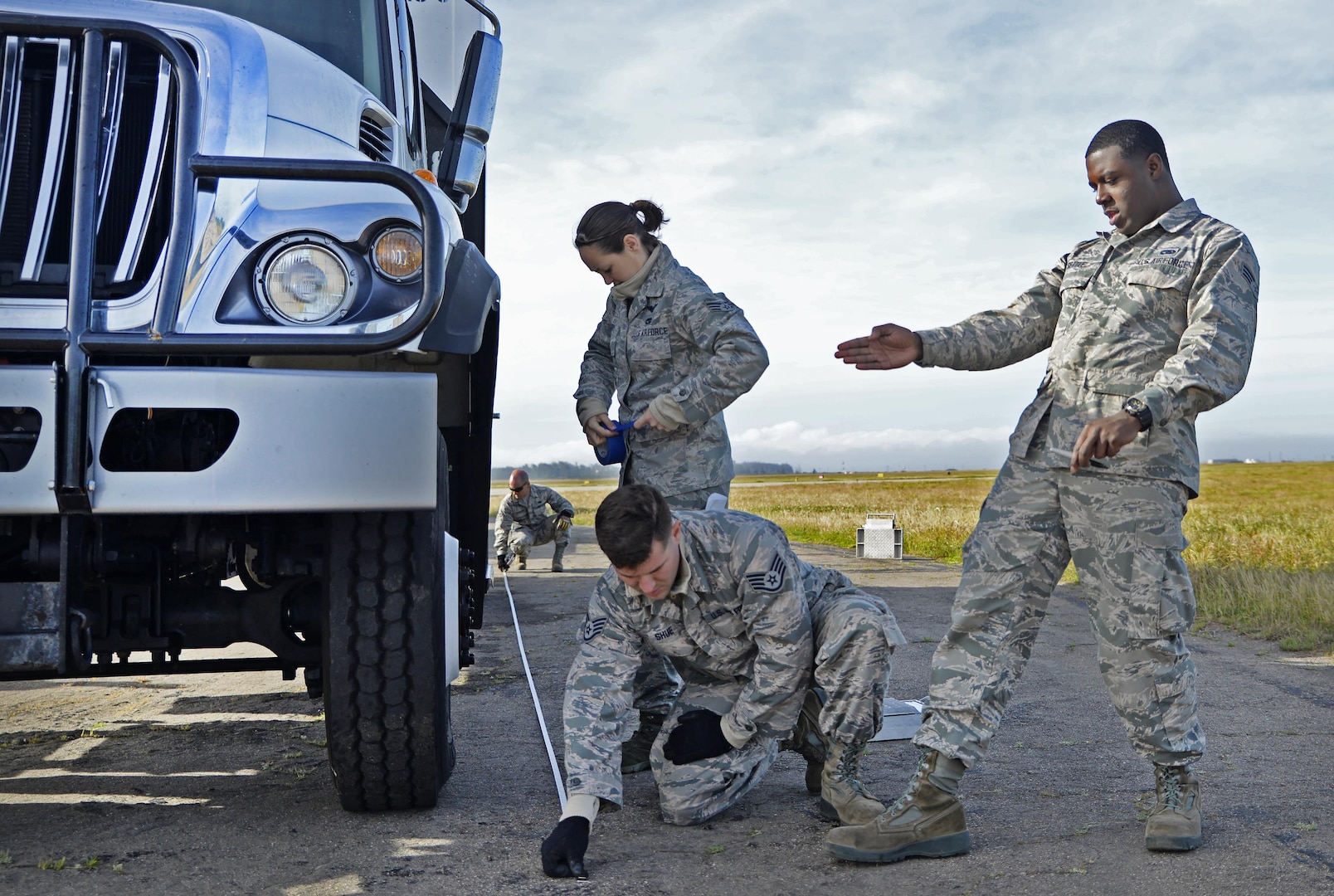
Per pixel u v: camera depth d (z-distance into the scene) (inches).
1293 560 470.6
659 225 138.3
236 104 113.3
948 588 404.2
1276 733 157.6
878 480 5502.0
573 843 100.3
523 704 189.8
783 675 112.9
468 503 152.6
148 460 103.3
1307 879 92.8
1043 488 109.7
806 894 95.1
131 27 105.4
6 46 105.9
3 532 105.5
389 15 157.8
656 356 133.5
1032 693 195.2
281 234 102.1
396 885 96.6
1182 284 105.6
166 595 115.9
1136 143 108.3
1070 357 110.2
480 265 117.6
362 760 113.7
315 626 119.1
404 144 156.0
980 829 113.3
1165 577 105.0
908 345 117.7
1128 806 120.3
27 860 102.7
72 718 179.5
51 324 101.5
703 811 117.3
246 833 112.3
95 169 100.7
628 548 102.2
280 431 98.7
